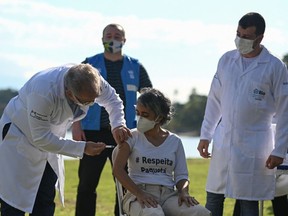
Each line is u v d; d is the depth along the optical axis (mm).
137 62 10234
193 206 7363
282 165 8602
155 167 7613
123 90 10000
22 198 7766
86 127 9883
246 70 8406
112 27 10039
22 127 7680
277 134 8320
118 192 7688
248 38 8227
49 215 8039
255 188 8438
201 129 8859
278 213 9352
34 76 7664
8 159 7734
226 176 8523
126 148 7609
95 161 9812
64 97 7387
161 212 7207
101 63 10062
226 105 8523
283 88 8312
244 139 8414
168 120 7656
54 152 7504
